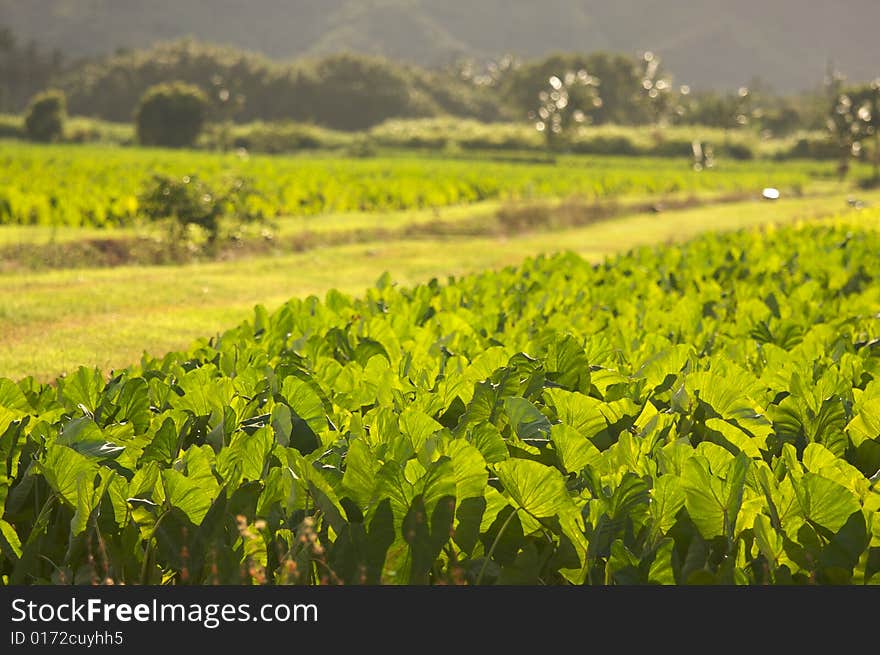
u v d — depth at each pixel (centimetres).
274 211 3734
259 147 11762
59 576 376
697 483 368
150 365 681
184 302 1822
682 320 923
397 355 689
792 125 18738
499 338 796
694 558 365
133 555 389
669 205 5544
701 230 4069
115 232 2970
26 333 1438
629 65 18888
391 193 4722
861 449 477
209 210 2681
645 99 17638
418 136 13125
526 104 18062
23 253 2398
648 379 606
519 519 384
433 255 2894
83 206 3244
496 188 5719
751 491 394
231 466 423
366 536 369
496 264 2731
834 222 2758
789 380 588
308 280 2252
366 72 19388
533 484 371
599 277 1377
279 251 2894
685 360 620
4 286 1888
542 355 685
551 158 11400
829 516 365
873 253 1823
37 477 412
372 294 1067
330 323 838
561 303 1074
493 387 497
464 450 368
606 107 18950
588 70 18638
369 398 559
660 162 11575
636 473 404
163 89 11962
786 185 7475
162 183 2662
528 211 4244
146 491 394
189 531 388
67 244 2581
